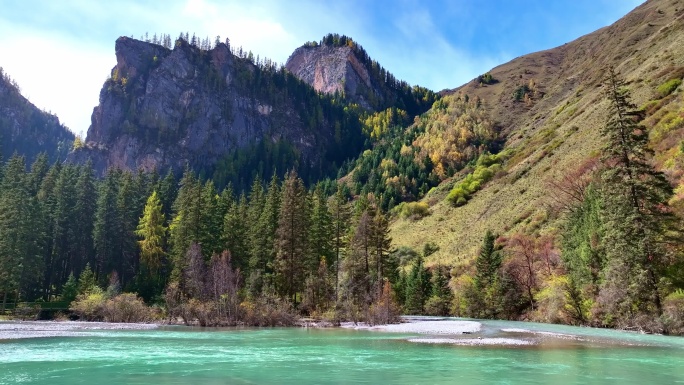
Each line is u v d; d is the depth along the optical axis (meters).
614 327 37.38
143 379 14.80
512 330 36.28
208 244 62.78
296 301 58.94
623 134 35.88
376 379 15.02
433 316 68.44
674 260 33.66
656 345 25.06
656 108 70.62
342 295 53.47
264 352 22.19
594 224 43.94
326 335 32.66
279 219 63.72
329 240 64.62
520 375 15.80
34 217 59.94
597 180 48.56
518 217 80.56
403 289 78.25
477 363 18.64
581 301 43.12
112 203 72.56
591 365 18.06
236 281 51.56
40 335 30.11
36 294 68.31
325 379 14.98
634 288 33.09
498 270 62.53
